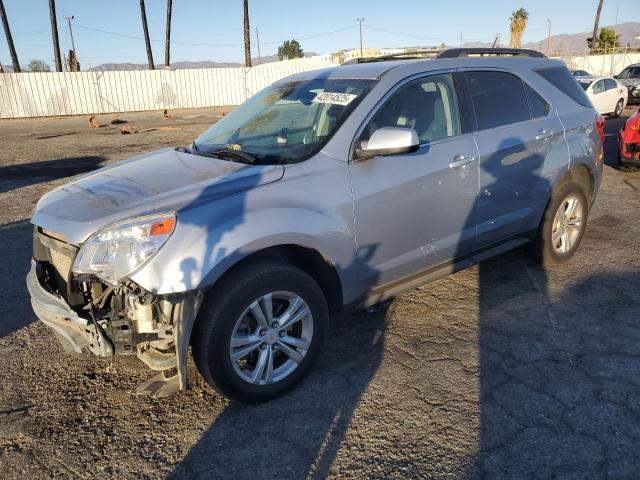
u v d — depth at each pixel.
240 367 3.01
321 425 2.95
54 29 32.12
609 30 52.62
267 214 2.94
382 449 2.74
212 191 2.92
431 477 2.54
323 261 3.28
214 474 2.62
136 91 29.08
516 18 50.28
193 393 3.27
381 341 3.78
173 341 2.90
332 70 4.11
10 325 4.18
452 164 3.76
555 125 4.57
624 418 2.90
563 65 4.98
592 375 3.30
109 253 2.67
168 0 34.84
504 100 4.28
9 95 26.34
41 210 3.12
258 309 2.96
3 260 5.59
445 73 3.94
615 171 9.27
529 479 2.51
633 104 22.95
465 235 4.01
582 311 4.11
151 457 2.76
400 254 3.63
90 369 3.57
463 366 3.44
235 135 3.87
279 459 2.71
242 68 31.41
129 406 3.17
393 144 3.16
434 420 2.94
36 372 3.54
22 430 2.98
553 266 4.96
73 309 2.84
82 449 2.82
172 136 17.03
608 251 5.32
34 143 16.03
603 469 2.55
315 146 3.32
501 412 2.98
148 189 3.02
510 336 3.79
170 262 2.66
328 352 3.67
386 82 3.60
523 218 4.44
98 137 17.30
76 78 27.47
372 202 3.37
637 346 3.59
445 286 4.63
